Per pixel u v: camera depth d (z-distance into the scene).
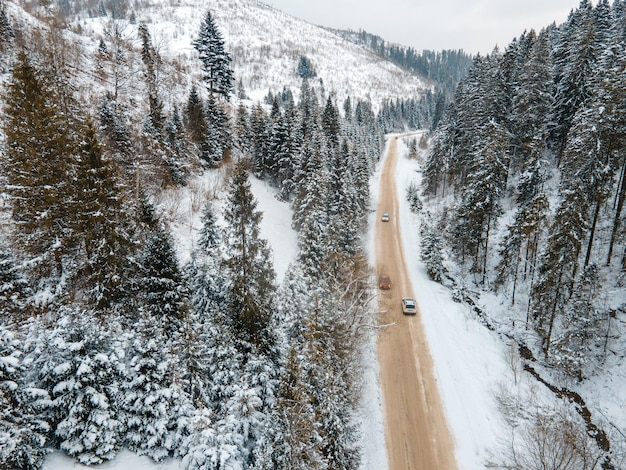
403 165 95.44
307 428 14.20
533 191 38.94
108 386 13.24
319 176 38.19
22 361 11.98
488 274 38.53
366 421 22.56
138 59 55.09
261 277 19.89
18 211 18.02
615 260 30.75
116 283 17.33
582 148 29.17
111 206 17.98
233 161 46.34
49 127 17.91
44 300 17.20
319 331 18.88
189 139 38.62
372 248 47.28
